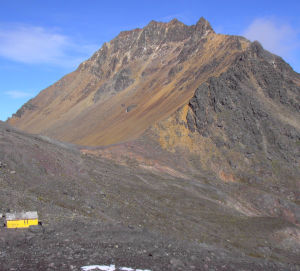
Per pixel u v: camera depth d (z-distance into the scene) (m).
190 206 62.66
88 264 18.02
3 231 22.36
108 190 54.00
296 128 111.25
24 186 41.59
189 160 101.12
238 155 104.12
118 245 23.06
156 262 20.12
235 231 55.03
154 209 54.16
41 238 22.06
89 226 27.97
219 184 87.19
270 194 83.25
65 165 55.03
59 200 40.69
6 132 57.69
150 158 94.06
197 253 25.80
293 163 101.94
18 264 17.00
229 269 22.39
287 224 61.38
